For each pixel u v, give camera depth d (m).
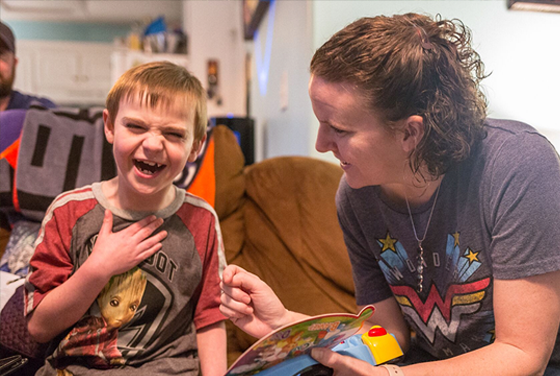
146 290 0.86
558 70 1.09
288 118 1.86
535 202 0.64
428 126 0.65
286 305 1.18
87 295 0.79
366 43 0.64
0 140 1.18
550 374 0.74
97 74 5.66
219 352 0.91
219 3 3.64
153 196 0.89
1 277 1.01
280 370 0.61
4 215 1.19
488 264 0.72
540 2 1.09
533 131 0.69
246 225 1.33
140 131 0.82
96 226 0.87
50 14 5.55
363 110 0.65
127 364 0.83
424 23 0.69
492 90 1.12
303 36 1.54
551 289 0.64
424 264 0.80
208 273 0.94
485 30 1.14
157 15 5.61
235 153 1.39
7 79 1.50
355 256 0.94
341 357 0.64
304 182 1.33
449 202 0.74
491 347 0.67
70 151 1.22
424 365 0.67
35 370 0.89
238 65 3.54
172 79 0.86
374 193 0.82
